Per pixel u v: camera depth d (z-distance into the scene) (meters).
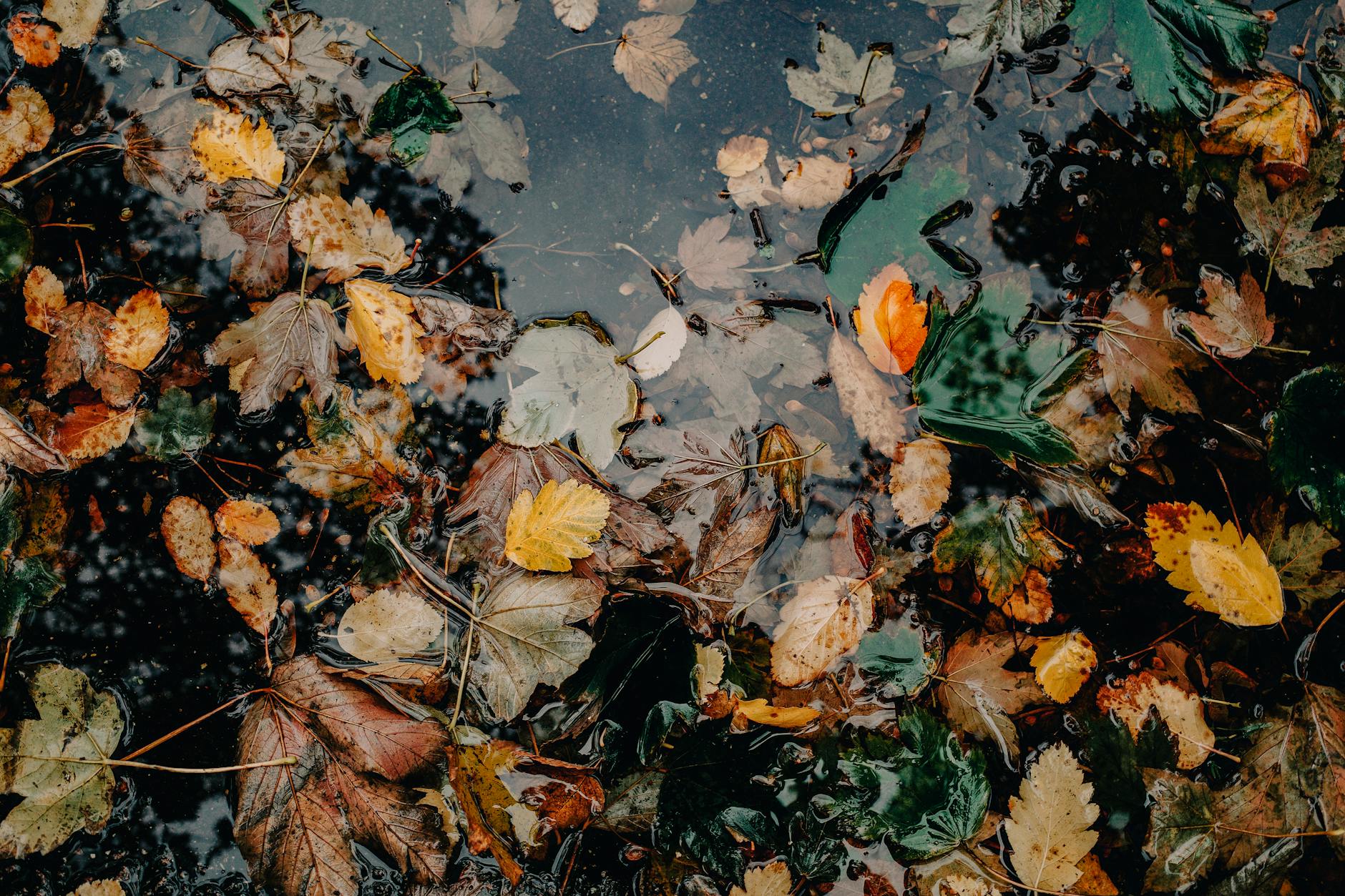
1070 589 1.03
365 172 1.05
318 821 0.98
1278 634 1.03
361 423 1.03
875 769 0.99
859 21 1.08
